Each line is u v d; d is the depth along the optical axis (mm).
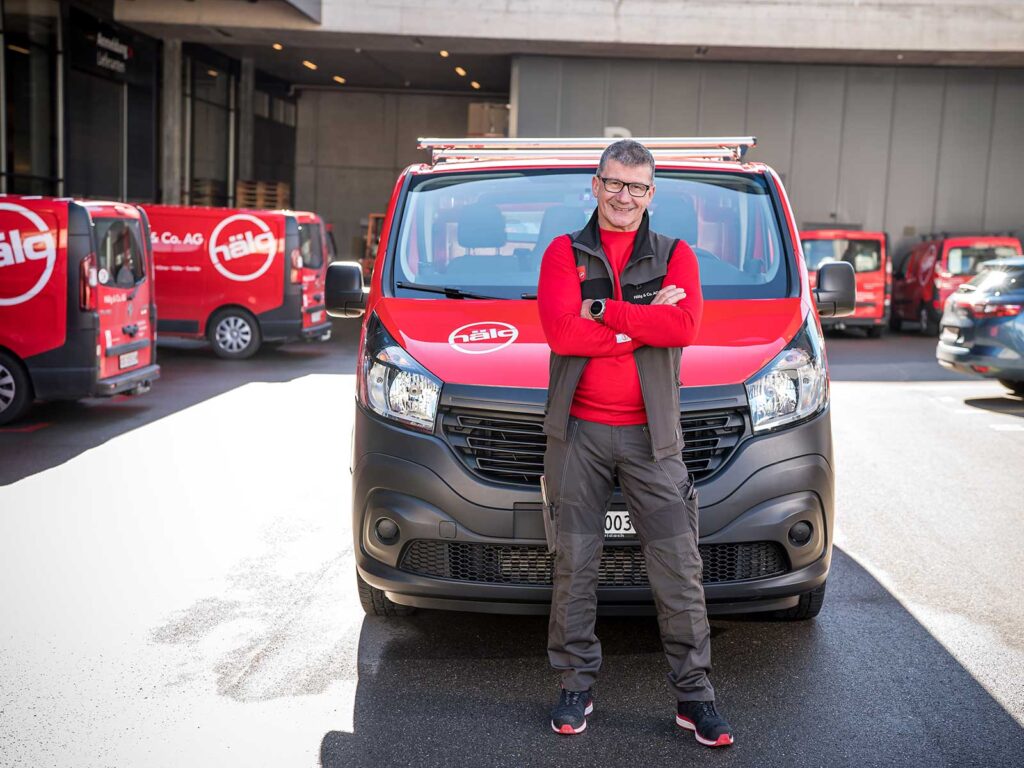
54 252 8953
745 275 4539
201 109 27344
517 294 4445
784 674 3910
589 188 4824
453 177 4934
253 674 3900
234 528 5906
